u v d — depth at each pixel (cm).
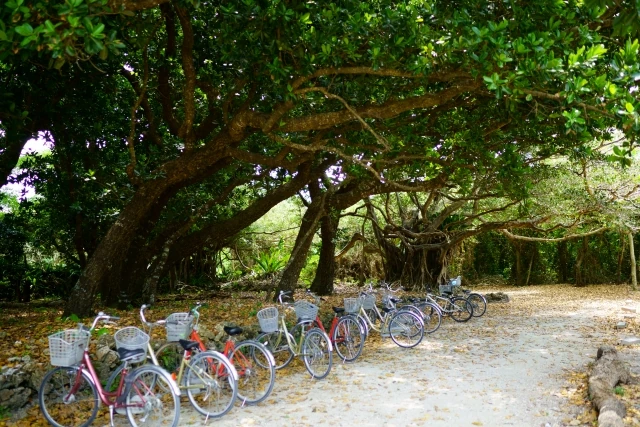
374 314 934
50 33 382
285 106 674
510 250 2325
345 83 752
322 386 598
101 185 1105
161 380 465
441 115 945
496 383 606
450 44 563
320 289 1520
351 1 623
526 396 552
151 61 974
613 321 1102
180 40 1026
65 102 937
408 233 1731
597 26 622
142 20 689
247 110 737
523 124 830
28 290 1542
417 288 1686
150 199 866
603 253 2167
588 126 571
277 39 606
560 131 835
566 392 563
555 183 1377
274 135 718
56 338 449
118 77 1084
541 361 725
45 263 1638
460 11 585
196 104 1130
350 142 849
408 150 938
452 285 1248
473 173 1125
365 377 639
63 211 1191
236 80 838
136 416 460
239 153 831
